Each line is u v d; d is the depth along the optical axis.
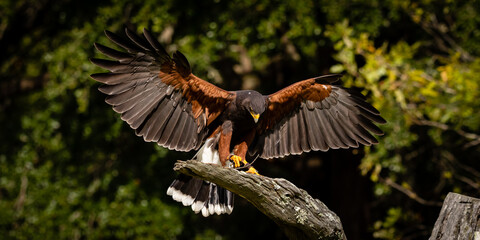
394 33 14.56
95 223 15.52
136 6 14.81
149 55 6.64
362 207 15.52
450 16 13.65
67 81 14.21
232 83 16.25
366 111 7.42
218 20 14.11
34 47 16.61
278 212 5.51
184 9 13.89
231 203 7.17
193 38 14.16
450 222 5.38
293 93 7.39
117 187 15.23
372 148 12.80
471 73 11.19
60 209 15.00
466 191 13.16
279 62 16.84
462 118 11.51
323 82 7.34
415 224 13.60
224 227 16.45
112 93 6.69
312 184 17.23
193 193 7.18
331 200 15.92
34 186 15.20
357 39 13.27
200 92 7.02
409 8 13.27
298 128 7.62
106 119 14.82
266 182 5.44
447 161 13.12
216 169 5.35
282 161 17.12
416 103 12.65
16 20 16.17
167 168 15.22
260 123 7.55
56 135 15.36
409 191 12.10
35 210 15.09
